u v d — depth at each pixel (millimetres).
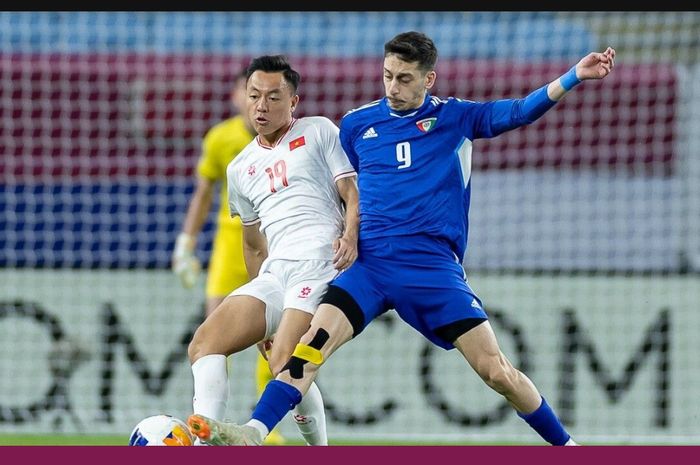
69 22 43438
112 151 40938
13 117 40688
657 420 35500
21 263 38688
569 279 36094
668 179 39125
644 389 35688
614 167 39719
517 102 21266
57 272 36219
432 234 21281
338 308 20781
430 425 35031
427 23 43500
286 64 21641
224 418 20891
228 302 21469
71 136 40875
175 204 39094
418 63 21016
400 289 21203
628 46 43281
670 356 35812
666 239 38469
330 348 20609
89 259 38781
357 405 35125
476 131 21656
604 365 35719
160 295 36406
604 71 20391
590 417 35469
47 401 35594
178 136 41125
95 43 43656
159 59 42062
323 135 21953
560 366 35750
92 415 35531
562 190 38781
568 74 20641
